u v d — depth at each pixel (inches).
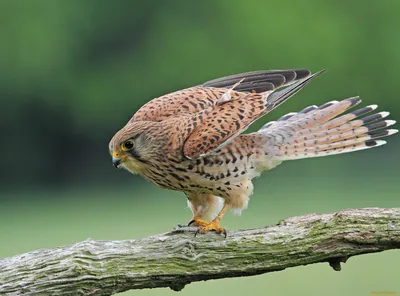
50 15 1011.9
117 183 872.9
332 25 1021.8
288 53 1018.1
